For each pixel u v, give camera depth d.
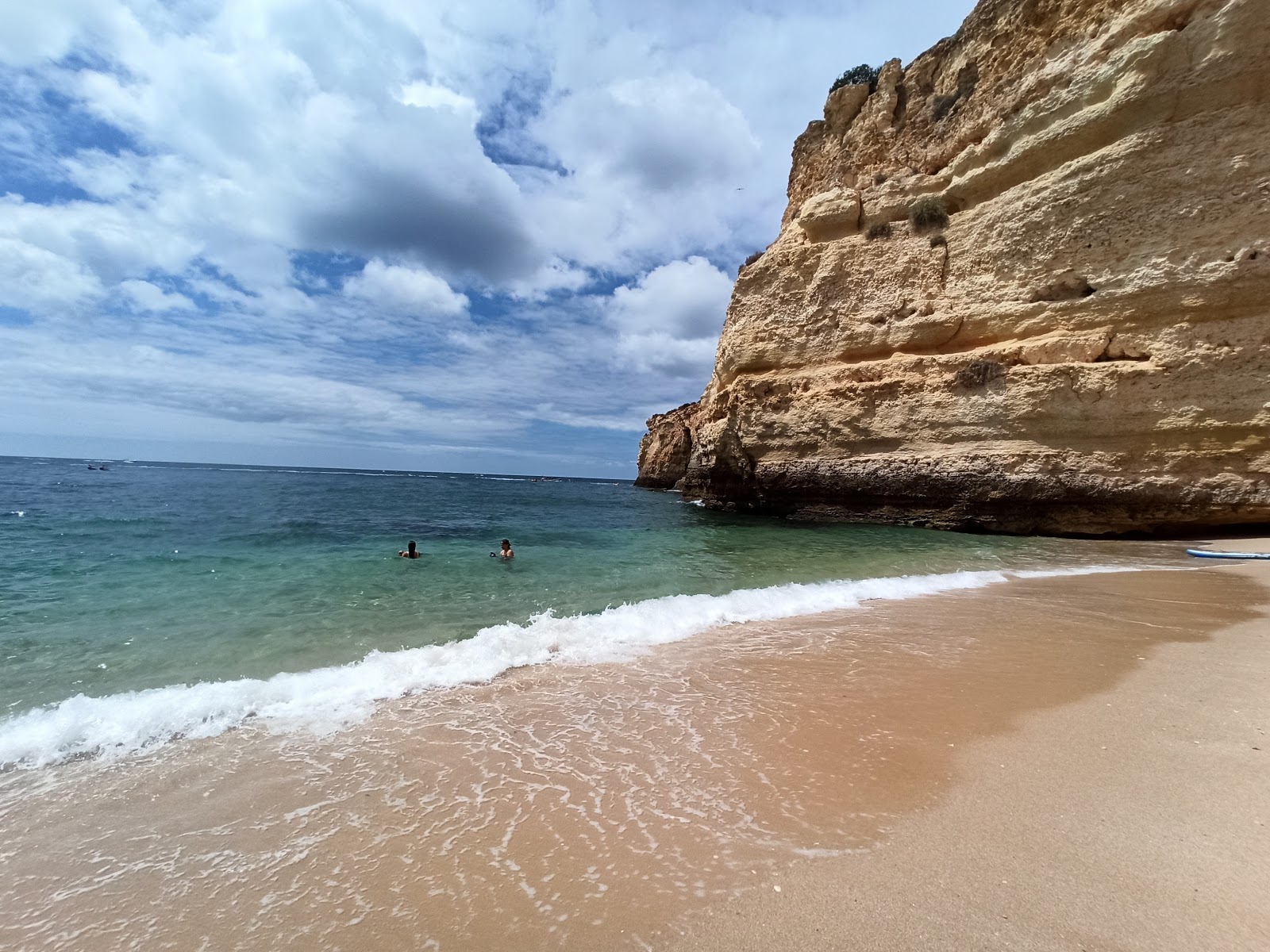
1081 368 17.75
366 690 5.57
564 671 6.21
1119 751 4.09
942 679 5.82
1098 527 18.08
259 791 3.80
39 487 40.41
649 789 3.77
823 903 2.66
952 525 20.84
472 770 4.06
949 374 20.84
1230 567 12.57
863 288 24.23
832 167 28.39
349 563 13.22
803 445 25.08
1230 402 15.70
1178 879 2.72
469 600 9.77
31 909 2.76
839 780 3.83
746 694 5.47
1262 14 15.38
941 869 2.87
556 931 2.54
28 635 7.26
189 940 2.55
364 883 2.91
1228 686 5.32
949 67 24.38
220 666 6.35
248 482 57.12
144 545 14.92
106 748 4.41
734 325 28.81
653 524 25.02
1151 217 17.03
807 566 13.43
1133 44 17.41
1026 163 20.33
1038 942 2.37
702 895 2.75
